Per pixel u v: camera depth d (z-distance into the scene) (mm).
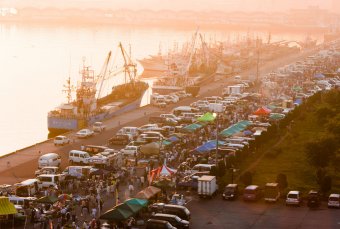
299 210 183000
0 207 160500
